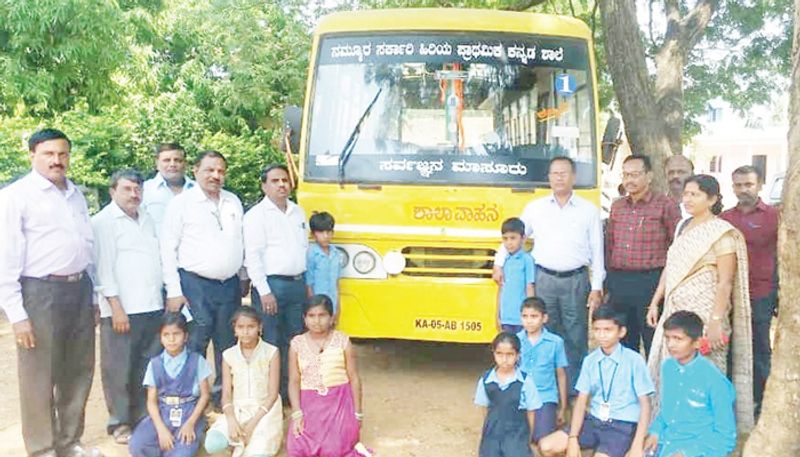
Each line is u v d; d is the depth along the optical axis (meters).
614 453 4.83
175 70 19.17
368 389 6.66
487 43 6.46
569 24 6.61
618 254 5.87
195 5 18.31
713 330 4.84
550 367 5.43
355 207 6.26
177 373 5.08
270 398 5.20
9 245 4.52
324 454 5.01
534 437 5.11
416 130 6.37
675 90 10.78
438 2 14.03
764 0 13.96
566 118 6.44
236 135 16.50
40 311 4.66
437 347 8.14
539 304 5.41
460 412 6.09
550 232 5.80
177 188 6.38
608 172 9.05
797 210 4.25
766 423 4.45
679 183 6.36
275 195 5.81
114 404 5.43
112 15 14.95
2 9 14.19
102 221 5.22
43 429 4.76
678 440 4.64
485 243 6.16
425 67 6.44
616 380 4.91
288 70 15.95
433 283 6.20
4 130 10.82
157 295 5.48
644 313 5.85
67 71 15.31
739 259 4.93
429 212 6.19
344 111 6.47
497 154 6.30
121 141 12.74
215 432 4.97
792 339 4.33
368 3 14.79
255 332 5.18
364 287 6.25
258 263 5.75
